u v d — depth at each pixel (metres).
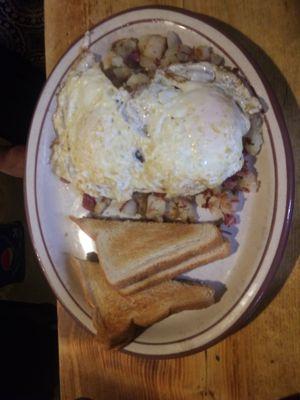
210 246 0.33
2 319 0.53
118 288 0.36
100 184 0.34
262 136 0.30
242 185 0.32
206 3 0.34
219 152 0.29
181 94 0.30
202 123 0.29
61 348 0.41
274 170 0.30
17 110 0.55
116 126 0.32
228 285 0.33
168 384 0.37
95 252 0.39
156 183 0.31
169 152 0.30
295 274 0.31
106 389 0.40
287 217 0.29
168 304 0.34
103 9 0.39
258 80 0.30
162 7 0.34
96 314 0.36
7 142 0.61
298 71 0.31
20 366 0.52
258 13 0.32
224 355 0.35
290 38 0.31
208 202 0.34
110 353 0.39
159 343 0.35
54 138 0.39
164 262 0.35
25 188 0.40
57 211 0.40
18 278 0.62
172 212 0.35
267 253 0.30
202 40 0.33
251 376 0.34
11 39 0.50
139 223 0.37
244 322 0.33
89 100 0.33
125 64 0.36
